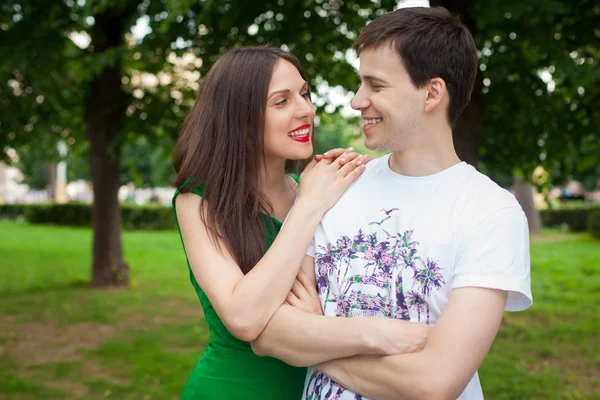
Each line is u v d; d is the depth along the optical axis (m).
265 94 1.92
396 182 1.65
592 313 7.56
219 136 1.95
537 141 6.08
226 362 1.97
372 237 1.62
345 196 1.73
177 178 2.00
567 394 4.64
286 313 1.63
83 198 44.06
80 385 4.82
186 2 4.48
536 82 5.60
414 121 1.58
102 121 8.83
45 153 11.02
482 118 5.07
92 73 7.80
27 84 8.23
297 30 5.80
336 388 1.58
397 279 1.55
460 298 1.43
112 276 9.41
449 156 1.64
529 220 21.66
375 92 1.60
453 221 1.51
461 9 4.62
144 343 6.03
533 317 7.35
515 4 4.03
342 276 1.63
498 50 5.15
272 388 1.94
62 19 8.16
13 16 7.86
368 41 1.60
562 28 5.17
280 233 1.73
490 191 1.54
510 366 5.31
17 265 12.28
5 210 30.33
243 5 5.50
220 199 1.92
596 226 17.91
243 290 1.66
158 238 19.41
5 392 4.59
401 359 1.44
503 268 1.44
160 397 4.52
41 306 7.91
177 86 8.23
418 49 1.54
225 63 1.99
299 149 1.97
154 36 6.25
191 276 2.08
